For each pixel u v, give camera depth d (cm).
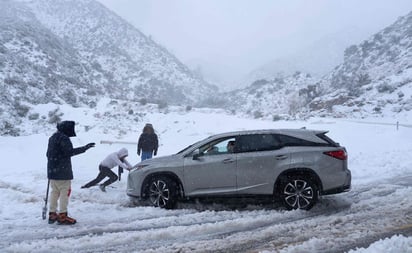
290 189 789
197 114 3167
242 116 4062
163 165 852
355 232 631
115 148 1938
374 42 7756
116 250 595
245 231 669
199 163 828
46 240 646
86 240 639
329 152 789
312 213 767
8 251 598
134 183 877
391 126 2692
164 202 842
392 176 1166
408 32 7231
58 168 736
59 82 5362
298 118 3375
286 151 798
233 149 824
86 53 11231
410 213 731
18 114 3722
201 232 671
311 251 551
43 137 2150
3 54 5347
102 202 934
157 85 10450
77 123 3369
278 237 626
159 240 637
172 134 2666
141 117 3288
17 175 1326
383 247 520
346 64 7644
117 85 8019
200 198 841
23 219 786
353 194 933
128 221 761
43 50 6500
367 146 1909
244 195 805
